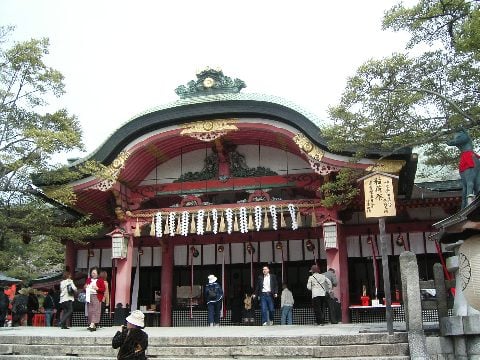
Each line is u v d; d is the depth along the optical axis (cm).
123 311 1994
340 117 1616
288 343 1119
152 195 2264
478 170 1163
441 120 1583
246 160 2241
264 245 2389
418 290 1091
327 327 1560
